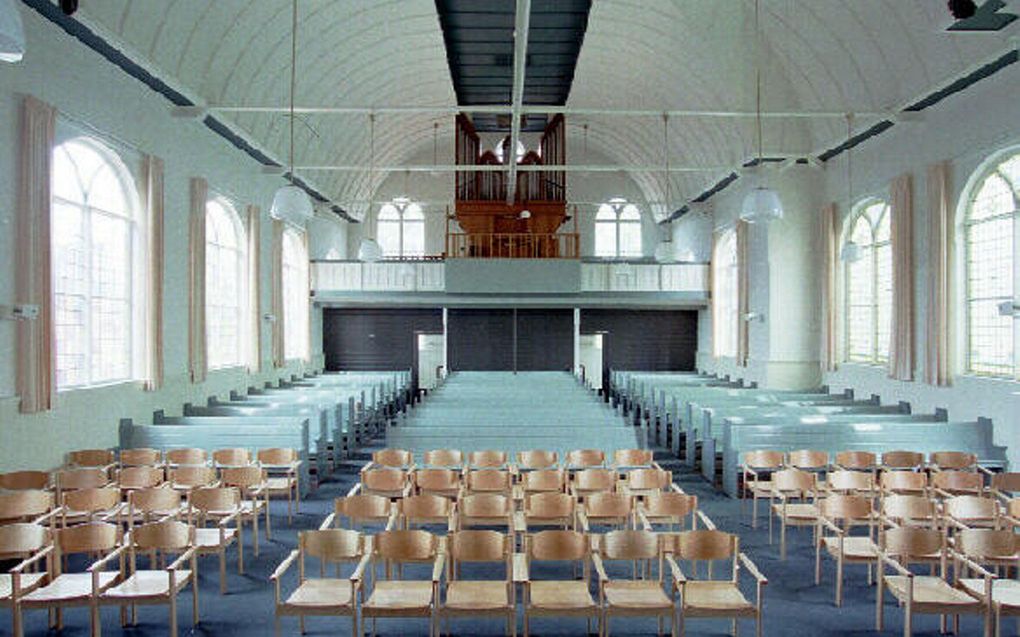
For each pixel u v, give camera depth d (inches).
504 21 573.6
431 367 1176.8
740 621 297.0
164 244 574.9
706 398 690.8
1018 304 476.7
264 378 813.2
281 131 792.9
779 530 426.0
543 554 263.6
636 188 1266.0
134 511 387.2
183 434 501.4
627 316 1143.0
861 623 296.0
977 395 538.0
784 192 794.8
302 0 619.8
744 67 719.7
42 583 277.1
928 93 546.0
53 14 413.1
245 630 288.8
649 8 701.3
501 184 999.6
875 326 705.0
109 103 493.7
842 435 511.5
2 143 393.1
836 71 659.4
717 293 1015.0
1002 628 289.1
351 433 655.1
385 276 1013.8
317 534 268.1
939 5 386.6
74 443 461.1
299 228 969.5
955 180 561.9
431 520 348.5
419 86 934.4
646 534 268.8
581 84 946.7
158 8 498.6
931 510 331.3
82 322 489.7
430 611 249.8
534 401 671.8
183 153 609.0
